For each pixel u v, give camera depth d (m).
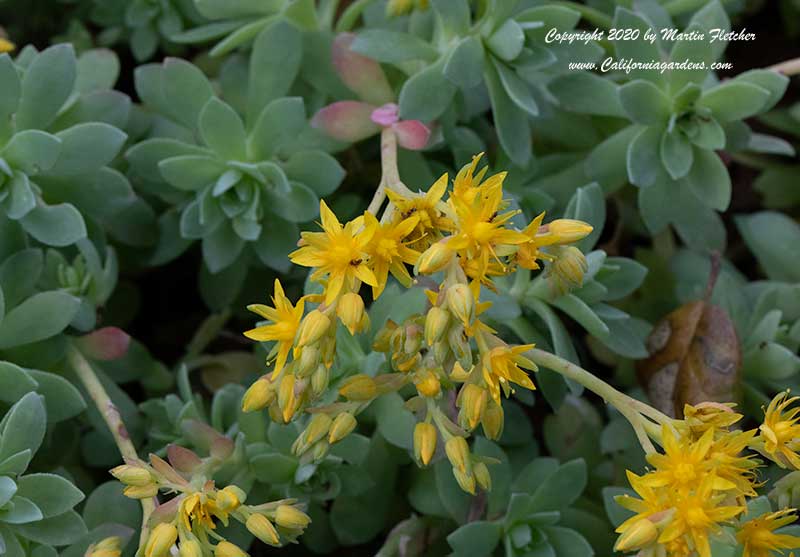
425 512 0.61
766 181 0.68
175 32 0.66
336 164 0.62
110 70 0.64
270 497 0.60
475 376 0.55
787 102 0.69
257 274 0.65
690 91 0.61
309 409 0.56
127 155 0.62
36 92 0.60
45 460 0.61
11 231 0.60
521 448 0.62
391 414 0.59
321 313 0.55
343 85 0.64
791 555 0.56
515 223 0.60
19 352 0.60
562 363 0.56
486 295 0.59
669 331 0.62
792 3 0.69
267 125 0.61
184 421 0.59
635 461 0.62
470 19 0.64
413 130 0.61
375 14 0.65
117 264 0.63
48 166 0.60
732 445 0.55
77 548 0.58
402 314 0.59
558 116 0.65
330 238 0.55
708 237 0.63
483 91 0.64
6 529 0.57
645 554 0.55
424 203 0.55
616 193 0.66
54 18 0.69
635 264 0.61
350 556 0.63
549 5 0.61
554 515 0.59
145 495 0.56
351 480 0.60
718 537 0.54
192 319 0.67
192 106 0.62
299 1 0.63
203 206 0.61
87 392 0.61
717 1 0.63
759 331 0.62
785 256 0.65
